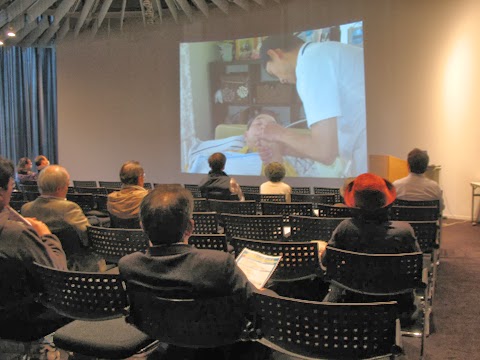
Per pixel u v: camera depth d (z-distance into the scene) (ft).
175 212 4.99
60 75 35.47
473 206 22.18
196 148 32.19
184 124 32.42
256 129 29.94
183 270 4.84
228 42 30.63
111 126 34.81
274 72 29.14
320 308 4.67
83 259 8.75
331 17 27.02
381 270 6.61
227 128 30.99
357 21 26.17
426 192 12.93
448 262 15.11
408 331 7.12
